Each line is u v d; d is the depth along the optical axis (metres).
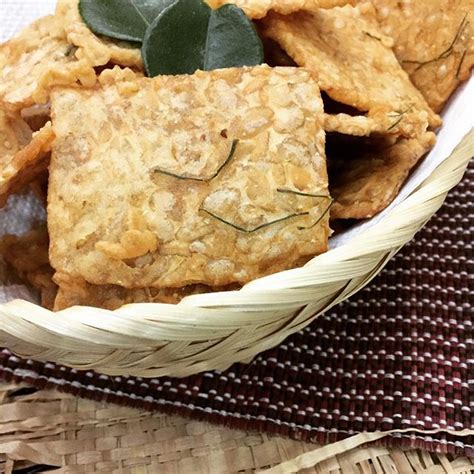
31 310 0.15
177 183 0.18
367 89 0.20
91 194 0.18
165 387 0.19
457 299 0.21
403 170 0.20
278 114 0.18
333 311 0.21
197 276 0.18
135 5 0.21
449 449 0.18
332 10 0.22
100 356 0.16
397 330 0.20
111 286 0.18
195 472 0.18
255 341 0.17
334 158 0.22
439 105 0.23
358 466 0.19
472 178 0.23
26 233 0.21
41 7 0.23
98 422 0.19
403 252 0.22
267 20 0.20
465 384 0.19
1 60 0.21
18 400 0.19
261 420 0.19
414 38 0.23
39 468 0.18
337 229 0.21
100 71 0.20
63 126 0.18
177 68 0.20
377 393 0.19
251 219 0.17
